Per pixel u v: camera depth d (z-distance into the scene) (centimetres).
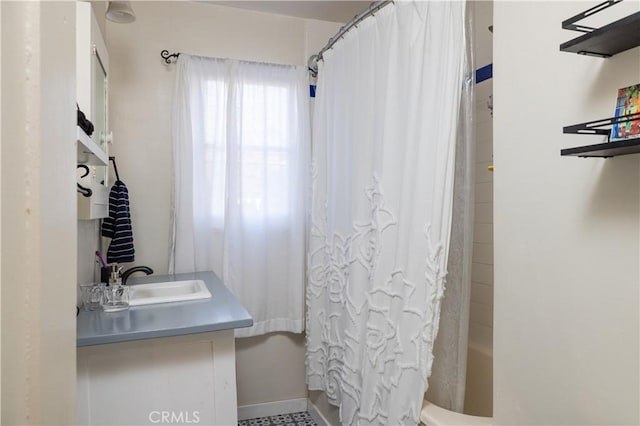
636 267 84
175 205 239
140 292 206
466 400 217
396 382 151
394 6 168
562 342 99
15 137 30
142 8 242
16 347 31
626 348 85
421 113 146
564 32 100
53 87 35
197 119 244
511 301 113
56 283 36
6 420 30
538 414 105
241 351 264
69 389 40
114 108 237
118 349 143
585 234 94
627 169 86
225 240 247
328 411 240
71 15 40
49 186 34
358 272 188
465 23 139
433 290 138
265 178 257
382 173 167
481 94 224
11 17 30
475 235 230
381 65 176
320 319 235
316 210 238
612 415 88
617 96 85
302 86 263
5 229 29
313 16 269
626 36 79
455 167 145
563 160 99
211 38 254
